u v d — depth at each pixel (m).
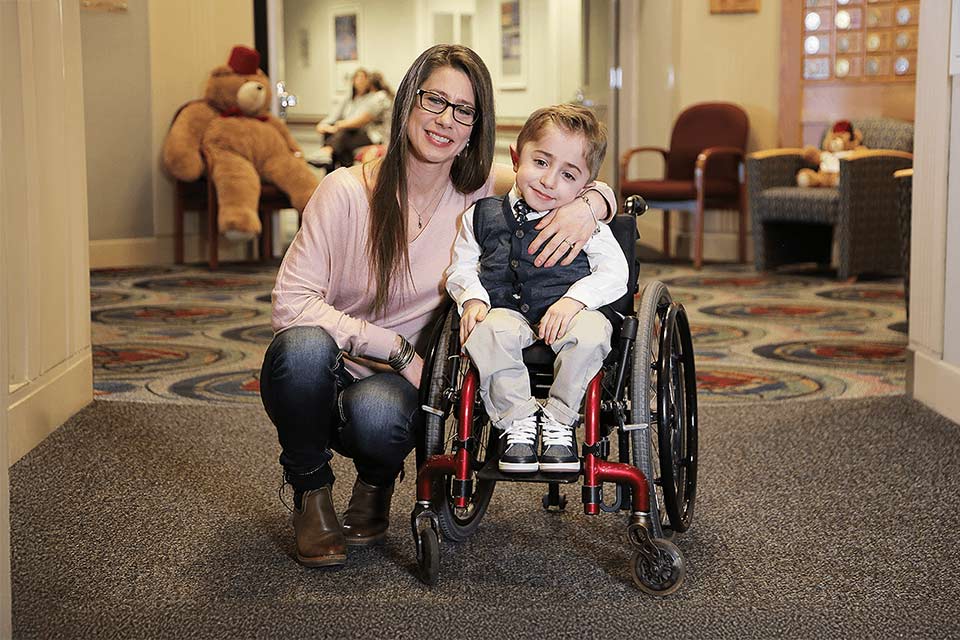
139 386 3.74
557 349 1.89
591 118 1.95
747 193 7.44
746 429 3.20
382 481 2.21
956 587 2.02
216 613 1.90
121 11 7.12
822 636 1.81
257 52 7.38
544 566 2.12
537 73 8.77
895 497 2.57
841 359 4.27
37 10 2.99
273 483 2.68
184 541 2.27
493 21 9.05
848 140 6.89
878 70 7.15
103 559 2.16
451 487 2.18
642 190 7.29
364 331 2.02
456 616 1.88
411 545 2.24
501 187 2.16
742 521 2.40
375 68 9.56
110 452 2.93
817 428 3.20
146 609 1.92
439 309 2.15
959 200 3.22
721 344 4.60
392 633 1.82
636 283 2.07
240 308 5.54
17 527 2.35
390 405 2.01
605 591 2.00
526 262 1.96
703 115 7.47
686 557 2.18
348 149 8.66
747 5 7.47
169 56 7.33
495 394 1.88
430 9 9.27
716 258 7.82
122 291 6.13
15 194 2.83
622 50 8.45
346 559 2.15
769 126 7.54
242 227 6.83
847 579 2.06
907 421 3.28
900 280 6.66
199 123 7.17
